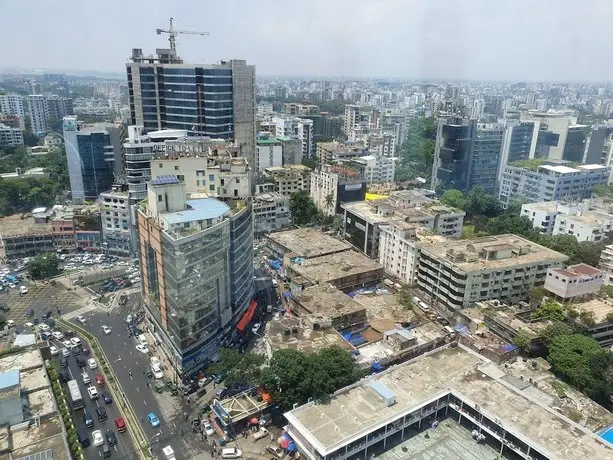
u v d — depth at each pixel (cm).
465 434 10950
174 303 13512
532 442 9606
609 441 10144
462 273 15950
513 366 12912
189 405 12850
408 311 16625
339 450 9675
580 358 12350
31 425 9269
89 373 14200
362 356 13162
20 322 17000
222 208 14975
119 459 10962
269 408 12062
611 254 18838
